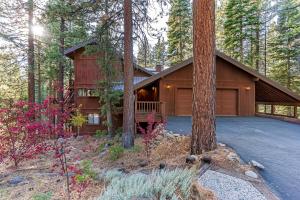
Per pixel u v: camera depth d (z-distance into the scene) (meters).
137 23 9.49
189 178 3.90
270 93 14.48
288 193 3.87
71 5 9.57
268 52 23.27
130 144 8.81
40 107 5.48
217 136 7.89
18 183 4.95
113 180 4.23
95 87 13.16
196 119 5.73
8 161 7.07
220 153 5.45
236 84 14.57
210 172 4.52
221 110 14.60
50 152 8.08
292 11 19.03
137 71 16.67
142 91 16.55
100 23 10.25
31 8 12.21
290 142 7.03
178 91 14.27
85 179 4.28
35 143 6.24
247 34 20.98
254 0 20.27
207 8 5.71
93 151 9.56
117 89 12.73
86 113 15.24
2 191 4.49
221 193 3.79
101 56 11.46
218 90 14.60
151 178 4.02
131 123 8.98
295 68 20.47
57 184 4.69
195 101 5.77
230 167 4.79
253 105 14.64
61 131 5.01
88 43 11.86
